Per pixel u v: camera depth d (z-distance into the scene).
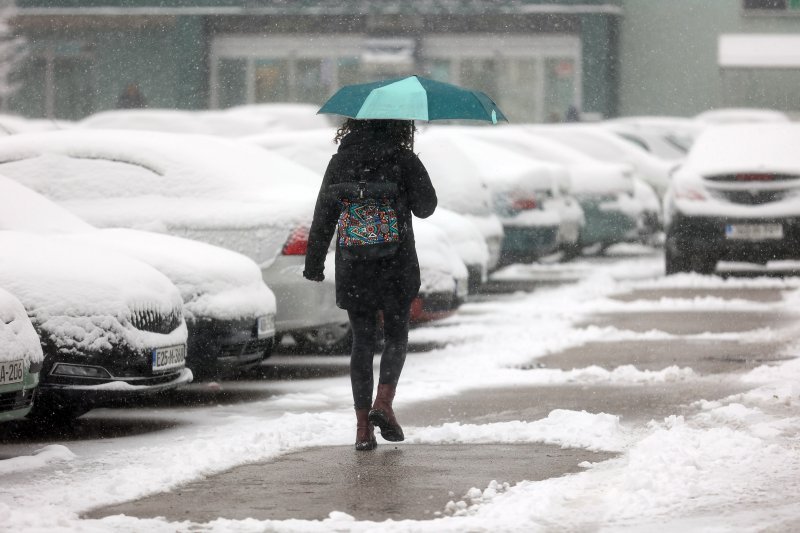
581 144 68.88
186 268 24.86
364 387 20.19
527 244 48.50
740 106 114.44
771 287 47.12
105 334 21.42
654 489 16.50
